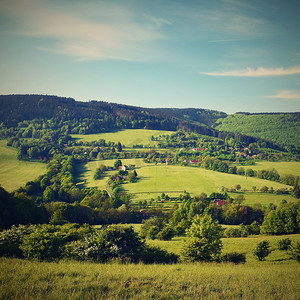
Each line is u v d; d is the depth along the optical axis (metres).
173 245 43.69
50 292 12.66
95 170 173.50
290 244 35.97
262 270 21.05
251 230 68.44
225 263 25.75
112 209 92.12
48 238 24.27
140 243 26.83
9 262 19.39
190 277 16.61
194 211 95.62
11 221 64.81
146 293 13.40
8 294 12.02
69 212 80.81
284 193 133.38
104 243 24.94
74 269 17.38
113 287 14.01
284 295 13.91
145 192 133.12
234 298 13.29
